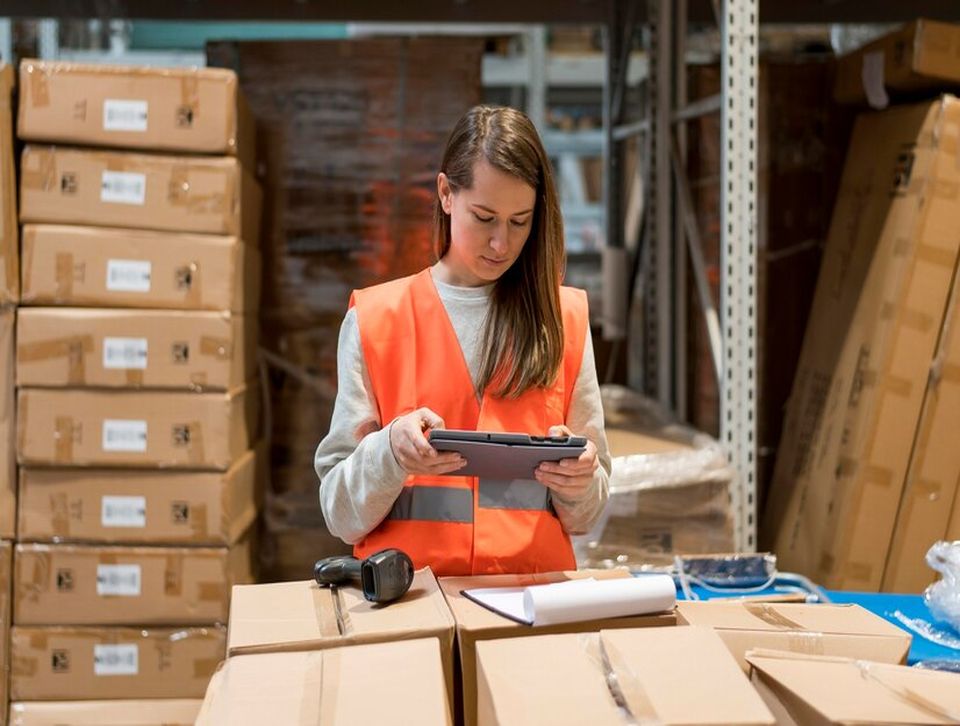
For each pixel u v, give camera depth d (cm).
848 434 258
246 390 269
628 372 363
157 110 241
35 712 248
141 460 244
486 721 114
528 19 346
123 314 241
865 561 250
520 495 156
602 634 122
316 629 128
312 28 425
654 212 337
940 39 248
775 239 299
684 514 241
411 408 155
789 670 120
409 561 138
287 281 298
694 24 346
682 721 103
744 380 251
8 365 243
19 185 245
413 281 161
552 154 493
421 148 298
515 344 154
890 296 251
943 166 246
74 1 319
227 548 249
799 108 298
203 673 249
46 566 246
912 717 107
